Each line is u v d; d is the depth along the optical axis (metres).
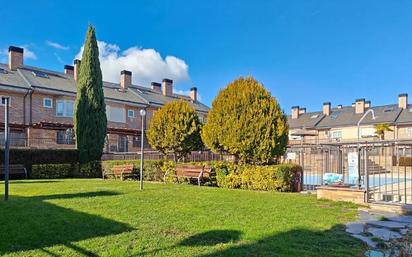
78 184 13.77
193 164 15.23
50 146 26.09
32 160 19.27
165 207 8.13
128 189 11.77
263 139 13.19
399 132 41.28
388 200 9.27
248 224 6.39
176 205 8.42
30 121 26.58
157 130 18.77
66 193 10.45
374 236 5.68
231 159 16.66
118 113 32.31
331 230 6.03
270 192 11.69
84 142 21.12
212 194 10.59
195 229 6.02
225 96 14.18
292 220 6.79
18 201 8.59
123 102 32.16
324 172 15.18
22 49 29.34
